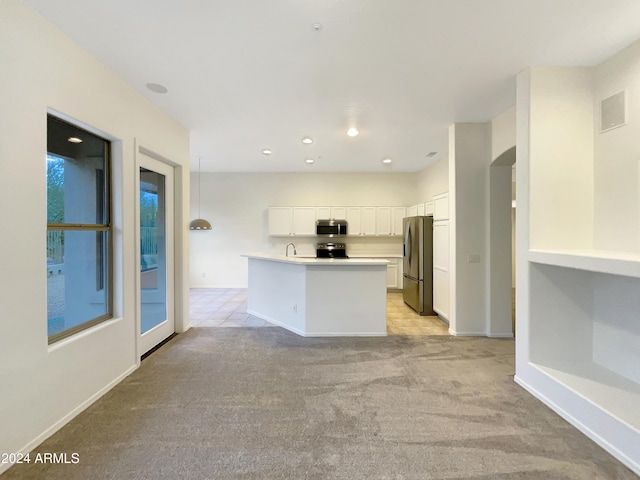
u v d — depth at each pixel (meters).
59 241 2.26
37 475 1.68
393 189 7.69
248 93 3.12
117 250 2.77
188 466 1.75
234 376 2.87
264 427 2.10
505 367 3.08
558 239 2.61
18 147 1.80
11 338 1.77
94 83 2.43
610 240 2.48
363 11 1.96
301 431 2.06
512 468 1.75
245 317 4.97
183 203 4.11
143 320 3.42
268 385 2.70
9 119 1.75
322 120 3.90
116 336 2.70
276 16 2.00
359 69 2.68
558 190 2.61
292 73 2.74
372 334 4.09
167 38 2.22
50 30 2.02
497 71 2.71
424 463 1.78
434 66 2.63
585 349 2.63
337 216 7.48
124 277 2.82
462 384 2.73
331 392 2.58
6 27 1.73
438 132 4.41
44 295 1.97
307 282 4.06
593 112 2.61
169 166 3.94
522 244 2.70
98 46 2.29
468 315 4.08
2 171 1.71
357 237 7.73
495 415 2.26
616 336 2.46
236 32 2.16
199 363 3.16
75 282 2.41
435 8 1.93
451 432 2.06
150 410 2.30
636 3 1.89
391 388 2.65
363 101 3.33
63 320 2.29
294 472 1.71
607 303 2.52
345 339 3.92
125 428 2.08
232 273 7.80
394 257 7.48
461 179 4.04
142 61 2.51
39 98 1.93
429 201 6.72
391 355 3.38
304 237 7.76
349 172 7.68
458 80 2.88
